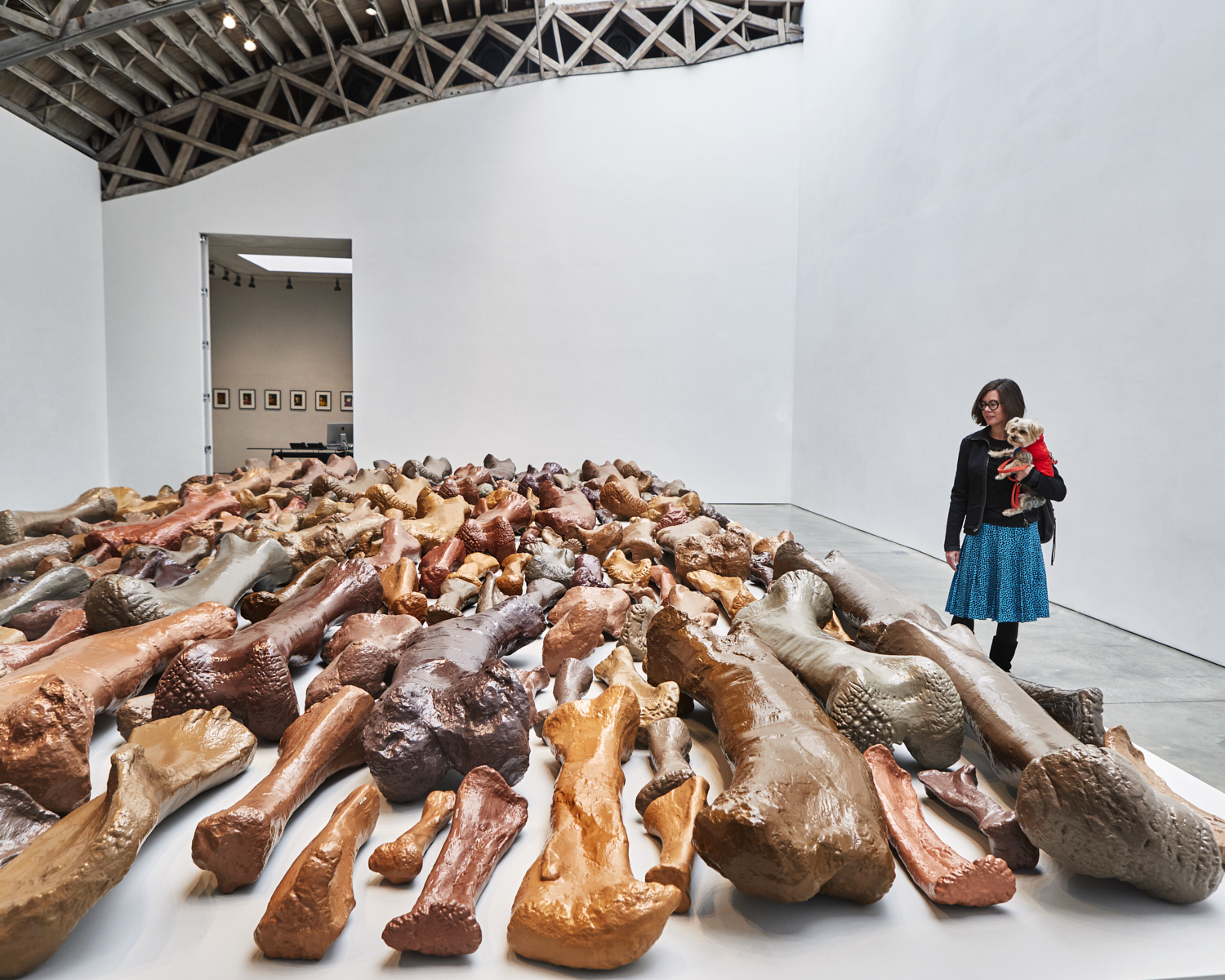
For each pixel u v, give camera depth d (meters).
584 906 1.00
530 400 9.31
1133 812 1.08
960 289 5.57
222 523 3.41
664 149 9.27
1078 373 4.29
